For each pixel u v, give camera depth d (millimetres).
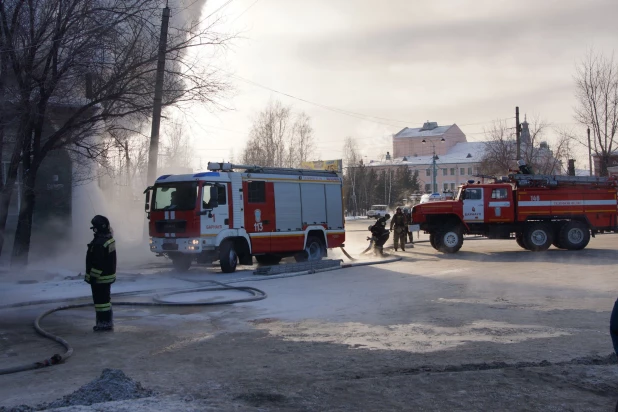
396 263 18828
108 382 5324
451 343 7676
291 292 12727
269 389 5559
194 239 15188
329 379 5992
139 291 12836
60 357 6957
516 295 11906
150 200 16406
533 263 18281
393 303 11172
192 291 12859
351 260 19875
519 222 22734
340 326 9031
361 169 86250
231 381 5992
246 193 16469
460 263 18609
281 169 17766
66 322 9648
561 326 8750
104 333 8719
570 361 6516
